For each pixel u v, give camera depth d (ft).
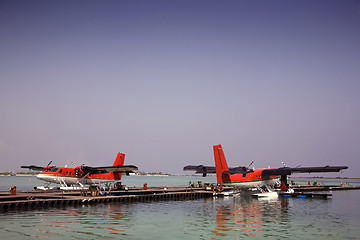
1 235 59.93
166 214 94.94
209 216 91.61
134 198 134.51
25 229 65.87
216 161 152.97
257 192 180.65
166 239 59.72
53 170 152.87
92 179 163.22
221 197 165.37
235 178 156.15
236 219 86.07
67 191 141.59
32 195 112.78
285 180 188.03
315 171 150.41
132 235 62.54
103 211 97.09
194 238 61.00
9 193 126.11
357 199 161.68
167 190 164.35
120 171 159.33
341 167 142.41
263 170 163.53
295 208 115.55
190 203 131.54
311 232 68.49
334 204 133.39
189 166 180.75
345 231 70.18
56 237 58.85
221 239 60.54
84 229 67.05
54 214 88.02
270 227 73.87
